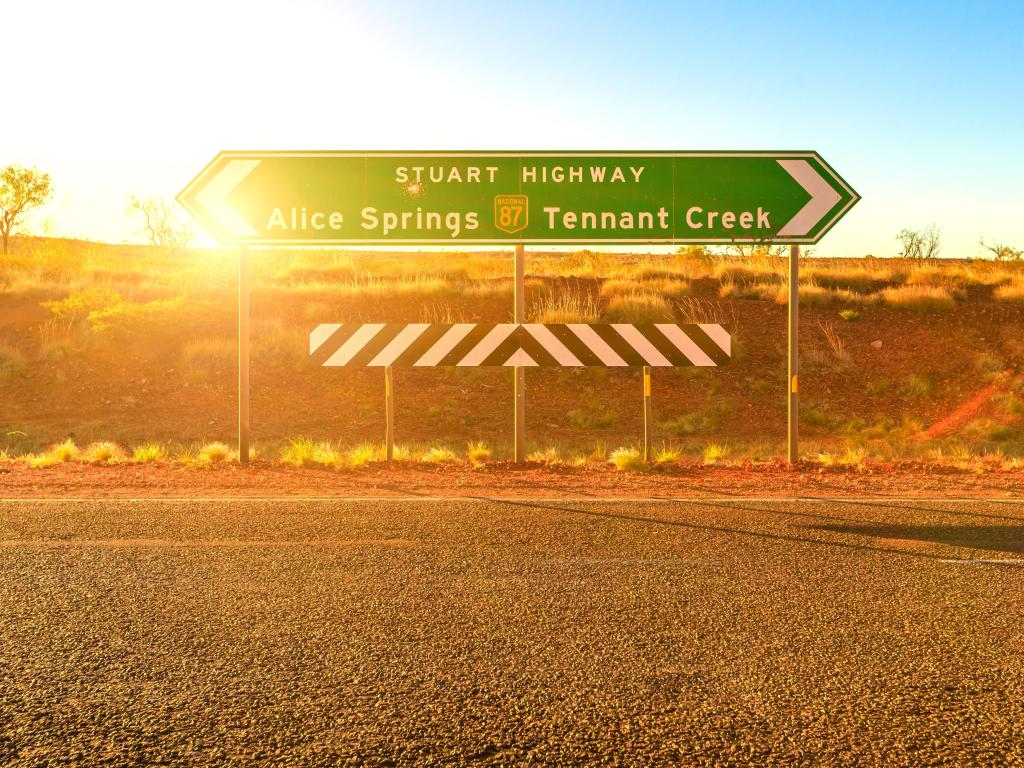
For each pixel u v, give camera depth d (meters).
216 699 3.32
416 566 5.43
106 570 5.29
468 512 7.38
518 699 3.33
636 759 2.85
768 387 19.17
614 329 11.09
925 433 16.72
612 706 3.27
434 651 3.87
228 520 6.96
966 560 5.64
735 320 22.08
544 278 25.36
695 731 3.06
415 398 18.48
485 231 11.41
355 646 3.92
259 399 18.00
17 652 3.84
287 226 11.40
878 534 6.46
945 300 23.06
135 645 3.93
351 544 6.07
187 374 18.78
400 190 11.44
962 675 3.61
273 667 3.66
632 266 28.14
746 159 11.41
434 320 21.28
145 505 7.66
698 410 18.25
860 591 4.88
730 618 4.38
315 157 11.43
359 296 22.88
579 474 10.20
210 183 11.34
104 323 19.84
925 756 2.88
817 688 3.46
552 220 11.39
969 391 18.88
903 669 3.67
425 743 2.96
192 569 5.33
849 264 33.56
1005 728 3.10
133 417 16.83
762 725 3.11
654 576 5.21
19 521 6.86
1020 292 23.44
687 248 29.88
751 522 6.94
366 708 3.24
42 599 4.66
